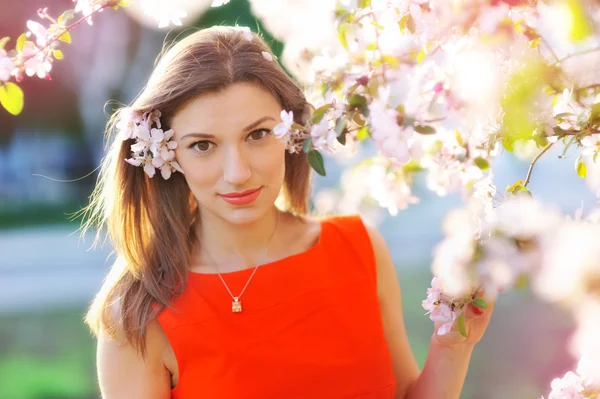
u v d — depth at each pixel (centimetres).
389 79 138
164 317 189
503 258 109
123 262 198
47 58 154
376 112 128
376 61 141
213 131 171
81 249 1299
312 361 190
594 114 130
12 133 1936
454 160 142
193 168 175
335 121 135
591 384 131
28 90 1930
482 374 568
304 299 193
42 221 1692
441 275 124
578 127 132
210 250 198
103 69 1925
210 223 196
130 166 191
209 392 188
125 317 188
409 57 141
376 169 162
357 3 140
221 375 188
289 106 179
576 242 98
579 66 123
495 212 120
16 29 1750
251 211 176
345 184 169
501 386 540
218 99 170
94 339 755
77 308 900
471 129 140
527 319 700
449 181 151
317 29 144
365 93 136
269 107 174
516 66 123
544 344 619
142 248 193
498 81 122
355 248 203
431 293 141
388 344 212
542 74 122
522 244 110
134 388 191
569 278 97
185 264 193
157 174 194
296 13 144
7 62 150
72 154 1952
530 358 591
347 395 191
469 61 124
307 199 213
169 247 193
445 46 136
